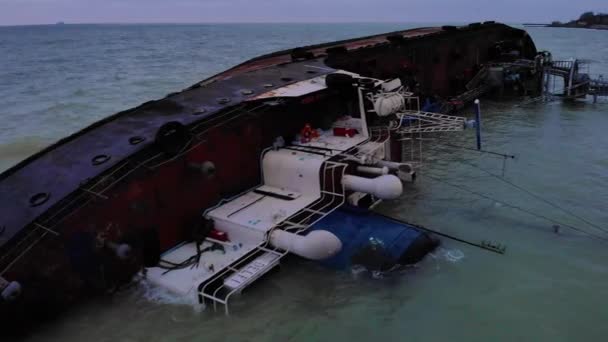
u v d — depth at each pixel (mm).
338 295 10289
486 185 16484
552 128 24359
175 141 10695
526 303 9977
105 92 44594
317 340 9078
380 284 10562
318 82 14664
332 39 160125
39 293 9055
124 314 9734
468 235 12898
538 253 11906
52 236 9016
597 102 31266
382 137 15000
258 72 16062
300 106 14422
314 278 10805
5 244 8617
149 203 10445
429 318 9570
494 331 9164
